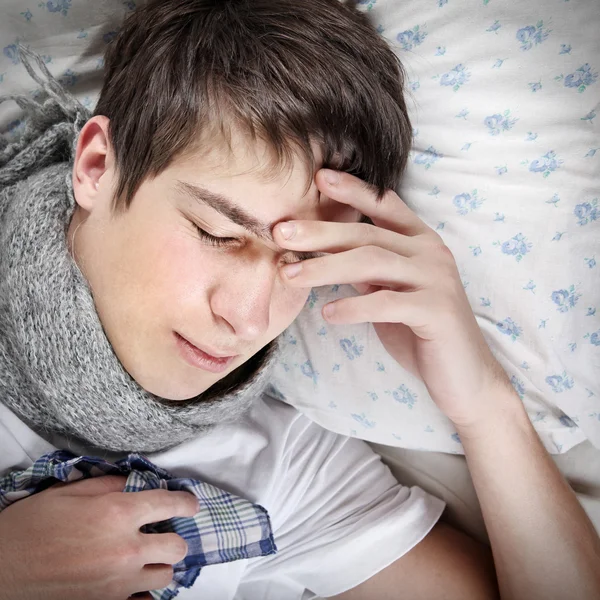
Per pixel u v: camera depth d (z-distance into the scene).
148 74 0.60
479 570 0.79
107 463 0.68
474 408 0.74
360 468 0.86
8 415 0.71
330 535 0.79
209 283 0.58
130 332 0.62
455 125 0.77
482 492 0.76
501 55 0.74
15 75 0.87
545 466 0.76
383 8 0.78
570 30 0.71
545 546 0.73
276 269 0.60
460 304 0.69
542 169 0.74
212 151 0.56
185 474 0.77
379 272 0.63
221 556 0.70
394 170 0.69
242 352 0.62
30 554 0.59
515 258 0.75
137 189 0.60
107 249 0.62
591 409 0.77
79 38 0.85
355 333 0.82
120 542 0.61
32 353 0.65
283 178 0.57
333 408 0.86
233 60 0.57
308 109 0.57
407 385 0.81
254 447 0.82
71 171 0.67
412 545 0.79
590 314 0.74
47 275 0.64
